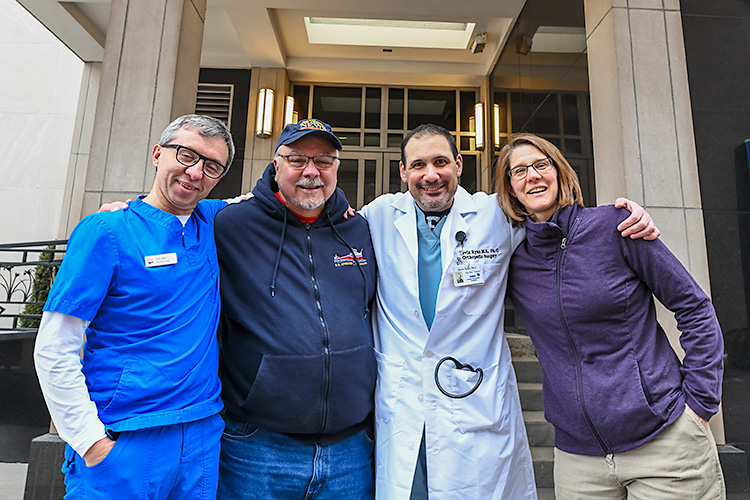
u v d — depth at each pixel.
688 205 2.98
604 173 3.21
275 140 6.13
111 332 1.30
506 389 1.75
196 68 3.62
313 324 1.54
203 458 1.36
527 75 5.13
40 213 6.80
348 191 6.41
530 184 1.63
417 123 6.61
